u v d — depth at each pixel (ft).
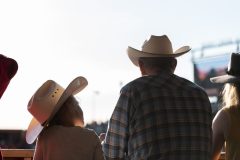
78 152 9.58
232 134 10.32
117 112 9.56
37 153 9.76
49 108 9.73
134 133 9.42
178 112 9.50
